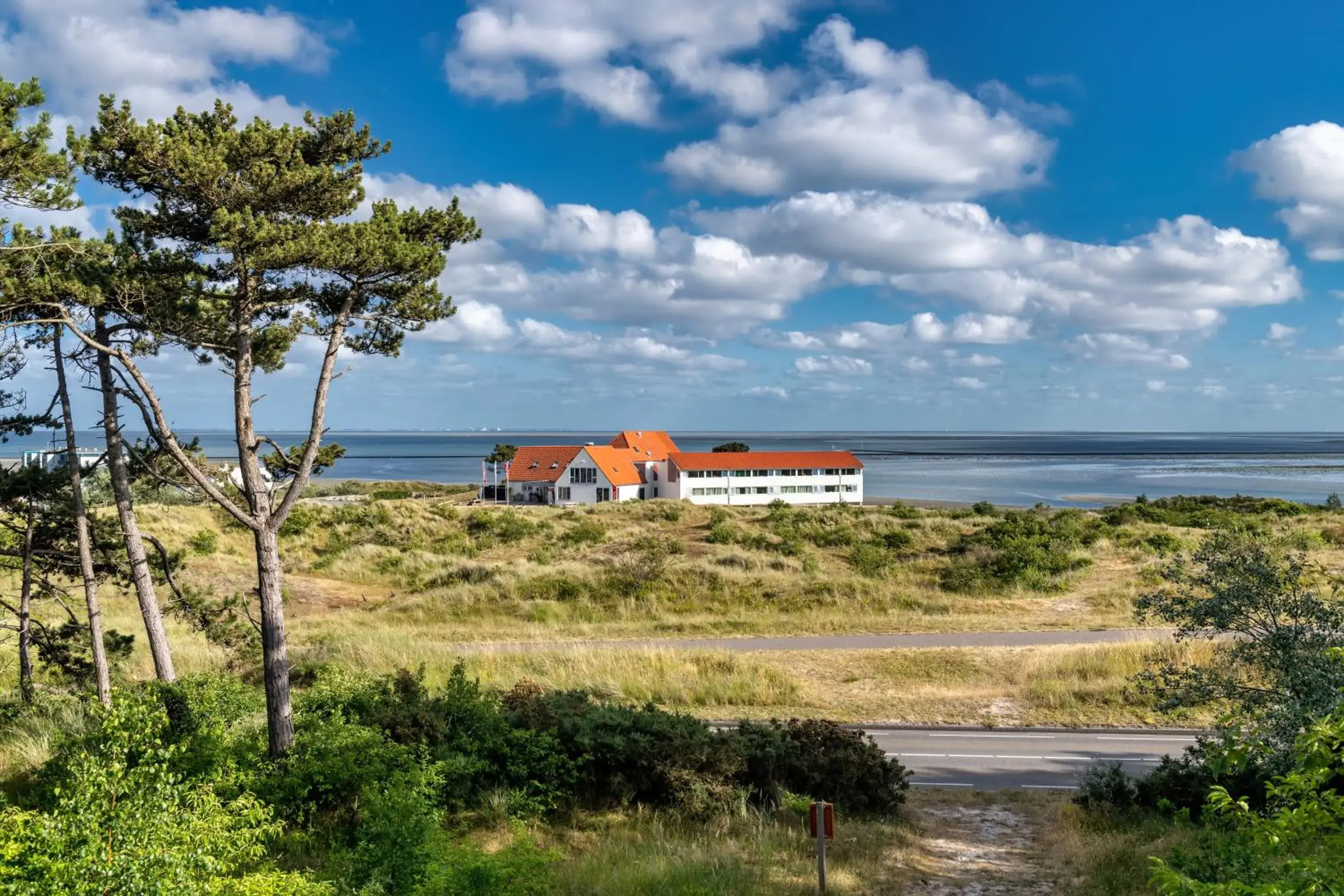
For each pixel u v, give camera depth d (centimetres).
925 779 1609
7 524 1608
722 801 1326
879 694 2192
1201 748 1351
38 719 1488
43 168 1227
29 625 1653
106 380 1445
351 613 3272
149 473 1509
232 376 1288
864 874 1068
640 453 9312
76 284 1218
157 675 1486
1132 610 3028
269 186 1232
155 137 1168
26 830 582
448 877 811
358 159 1399
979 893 1017
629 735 1380
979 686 2239
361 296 1385
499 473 9606
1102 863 1080
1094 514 5912
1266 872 802
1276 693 1250
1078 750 1791
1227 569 1367
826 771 1388
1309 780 557
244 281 1266
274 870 880
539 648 2548
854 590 3391
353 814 1159
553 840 1199
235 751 1227
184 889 581
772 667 2298
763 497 8931
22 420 1516
